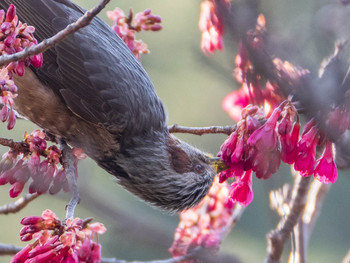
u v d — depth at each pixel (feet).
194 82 56.65
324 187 33.55
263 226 51.57
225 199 34.19
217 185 34.45
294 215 30.07
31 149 28.09
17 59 23.93
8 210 32.45
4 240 59.21
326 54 21.45
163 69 57.67
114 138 31.30
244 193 27.48
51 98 31.32
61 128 32.12
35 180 28.12
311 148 25.34
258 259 50.83
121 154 31.45
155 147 31.32
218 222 33.99
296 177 31.55
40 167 28.35
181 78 56.85
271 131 25.08
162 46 57.62
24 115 32.60
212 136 56.08
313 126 25.29
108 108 30.89
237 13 20.20
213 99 56.49
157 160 31.07
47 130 32.63
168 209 31.37
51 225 23.44
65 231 23.07
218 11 20.49
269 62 20.27
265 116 26.50
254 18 20.12
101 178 55.98
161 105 32.81
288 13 21.71
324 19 21.54
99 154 32.01
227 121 56.13
